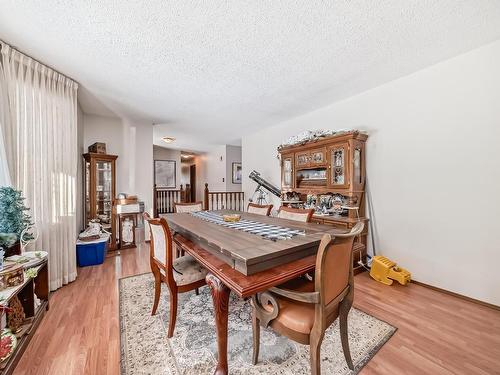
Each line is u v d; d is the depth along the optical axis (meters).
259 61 2.27
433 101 2.39
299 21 1.71
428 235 2.45
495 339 1.60
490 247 2.05
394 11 1.62
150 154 4.39
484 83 2.07
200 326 1.75
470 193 2.16
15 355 1.34
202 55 2.16
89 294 2.26
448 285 2.30
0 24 1.71
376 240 2.91
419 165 2.51
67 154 2.62
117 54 2.13
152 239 1.88
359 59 2.26
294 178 3.67
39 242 2.21
